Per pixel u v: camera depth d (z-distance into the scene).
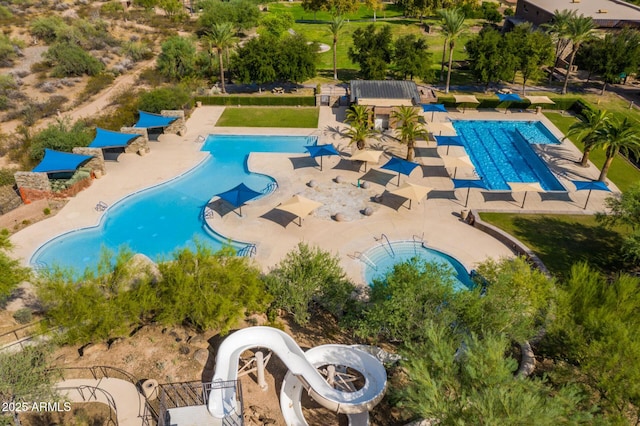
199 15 100.00
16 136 50.03
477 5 105.31
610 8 80.94
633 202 32.84
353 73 74.00
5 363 19.28
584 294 24.97
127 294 24.72
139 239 36.31
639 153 43.75
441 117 58.72
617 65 61.31
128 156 47.84
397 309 23.69
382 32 66.69
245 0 98.56
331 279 27.86
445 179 44.34
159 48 81.75
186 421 20.39
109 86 65.62
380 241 35.69
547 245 35.19
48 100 59.09
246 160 47.94
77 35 77.56
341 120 57.34
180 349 24.81
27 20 87.00
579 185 39.47
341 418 22.48
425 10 97.19
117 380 22.78
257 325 27.00
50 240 35.28
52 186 40.28
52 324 24.42
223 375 22.36
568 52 74.25
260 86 68.00
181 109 56.94
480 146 52.66
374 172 45.28
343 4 101.06
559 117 58.75
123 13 97.31
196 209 39.97
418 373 18.17
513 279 25.64
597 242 35.59
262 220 37.94
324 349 24.23
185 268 26.20
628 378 19.80
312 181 43.00
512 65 61.50
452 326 23.66
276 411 22.20
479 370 18.05
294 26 100.06
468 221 38.16
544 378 18.80
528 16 86.81
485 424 15.91
